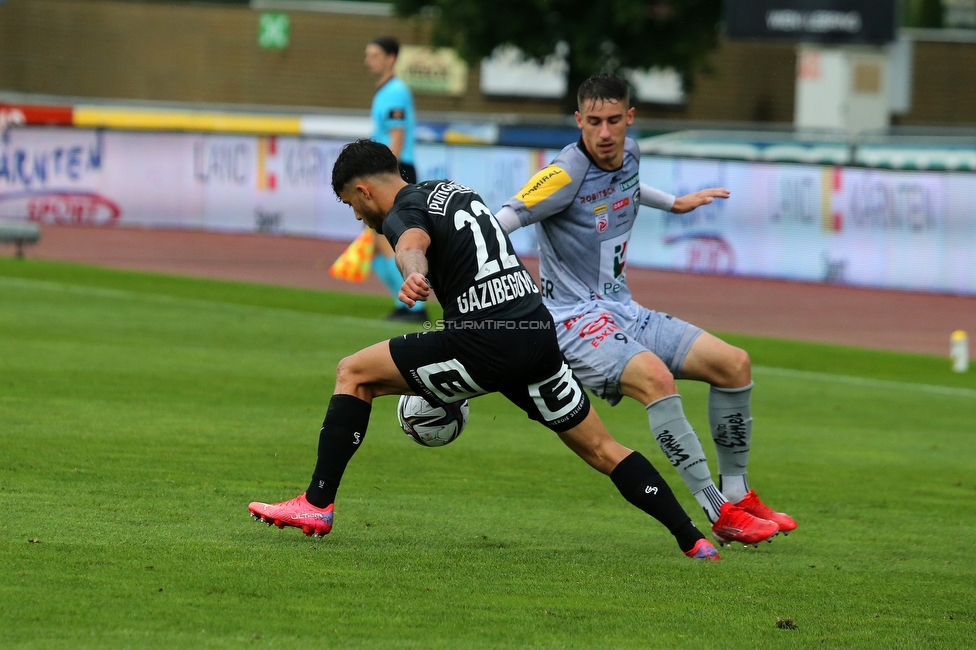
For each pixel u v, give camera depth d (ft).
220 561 48.16
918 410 102.42
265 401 88.07
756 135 312.91
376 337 123.54
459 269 50.57
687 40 367.04
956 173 195.42
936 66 437.58
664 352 58.95
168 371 97.66
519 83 428.15
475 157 225.35
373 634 40.34
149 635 38.83
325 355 111.04
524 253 217.56
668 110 431.43
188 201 243.60
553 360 52.08
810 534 60.90
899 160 266.16
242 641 38.81
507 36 364.17
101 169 241.96
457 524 58.18
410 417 55.11
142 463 66.08
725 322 159.74
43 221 240.32
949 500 69.87
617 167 59.00
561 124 319.27
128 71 421.18
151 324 124.06
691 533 54.13
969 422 97.71
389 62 127.65
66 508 55.31
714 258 212.84
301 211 240.12
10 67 414.82
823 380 116.26
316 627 40.68
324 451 52.60
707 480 56.95
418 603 44.21
